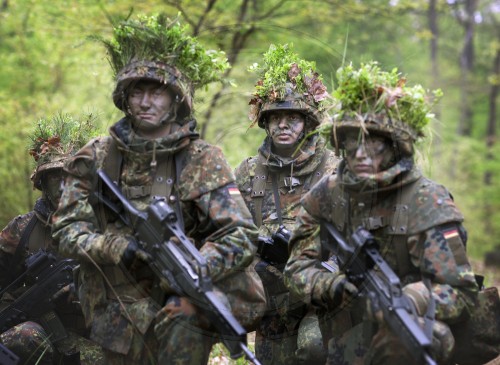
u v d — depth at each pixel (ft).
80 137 26.76
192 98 22.26
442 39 146.20
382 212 20.13
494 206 109.81
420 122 20.40
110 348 21.12
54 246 26.45
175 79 21.27
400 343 19.24
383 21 75.77
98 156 21.72
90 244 20.98
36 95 52.54
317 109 26.32
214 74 22.44
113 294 21.42
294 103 25.95
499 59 134.21
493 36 148.56
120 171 21.53
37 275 25.13
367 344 19.90
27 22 55.93
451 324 20.33
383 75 20.56
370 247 19.40
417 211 19.79
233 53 38.83
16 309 25.27
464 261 19.51
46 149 25.95
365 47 76.54
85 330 25.39
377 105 19.97
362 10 59.11
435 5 81.76
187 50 21.65
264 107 26.35
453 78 141.90
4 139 49.73
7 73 55.98
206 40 40.63
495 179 108.06
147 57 21.31
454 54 148.36
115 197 21.21
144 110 21.11
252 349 31.12
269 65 27.14
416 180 20.06
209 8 48.47
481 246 106.52
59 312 25.34
